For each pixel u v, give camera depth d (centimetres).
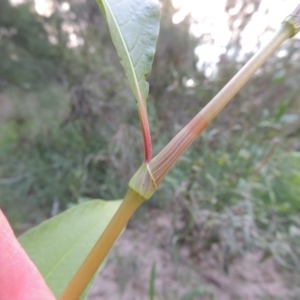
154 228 50
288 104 56
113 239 8
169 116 60
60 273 12
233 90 8
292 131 56
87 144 63
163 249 46
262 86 59
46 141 69
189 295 33
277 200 46
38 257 12
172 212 47
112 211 14
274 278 41
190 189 42
